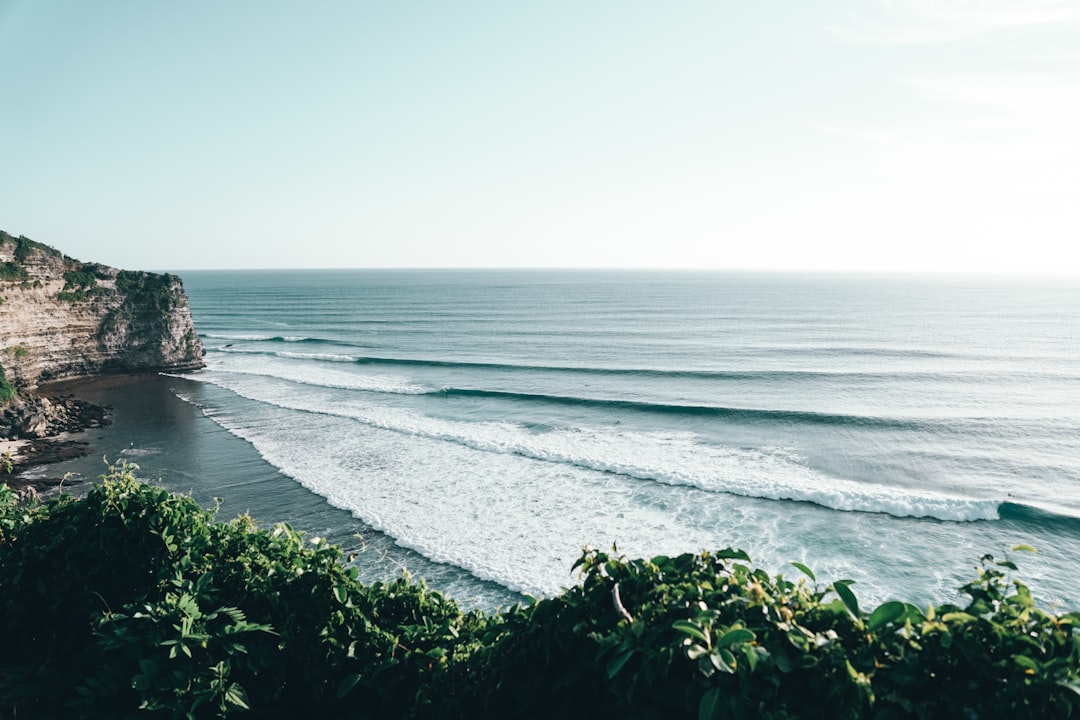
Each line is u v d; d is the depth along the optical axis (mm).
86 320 59188
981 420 40562
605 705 3637
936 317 116938
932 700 3104
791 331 95062
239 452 33281
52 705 4887
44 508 6262
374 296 195500
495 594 18172
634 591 4020
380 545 21406
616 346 80688
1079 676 2838
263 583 5113
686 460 31844
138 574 5375
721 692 3123
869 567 20328
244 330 106312
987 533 22891
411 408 44812
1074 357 68312
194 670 4473
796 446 34781
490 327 106250
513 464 30594
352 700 4684
